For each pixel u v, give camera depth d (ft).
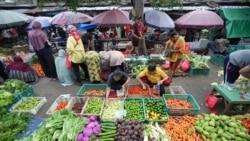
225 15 30.89
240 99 12.75
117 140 10.41
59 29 35.29
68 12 30.81
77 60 17.99
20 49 30.40
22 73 19.29
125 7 40.40
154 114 12.75
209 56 28.45
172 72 19.62
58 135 10.39
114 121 11.85
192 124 11.87
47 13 40.47
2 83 18.54
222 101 15.62
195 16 29.55
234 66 13.79
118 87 15.42
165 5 26.27
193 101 13.80
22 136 11.46
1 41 35.53
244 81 14.87
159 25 27.96
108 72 19.38
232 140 10.25
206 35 36.65
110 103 14.28
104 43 31.17
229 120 11.59
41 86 19.27
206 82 19.92
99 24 26.35
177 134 11.16
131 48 28.02
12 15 28.91
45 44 19.58
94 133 10.56
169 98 14.74
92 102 14.28
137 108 13.42
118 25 25.99
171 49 18.58
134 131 10.55
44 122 11.99
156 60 22.59
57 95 17.30
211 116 12.03
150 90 15.57
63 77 19.42
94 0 22.67
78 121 11.35
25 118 12.94
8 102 13.75
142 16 25.58
